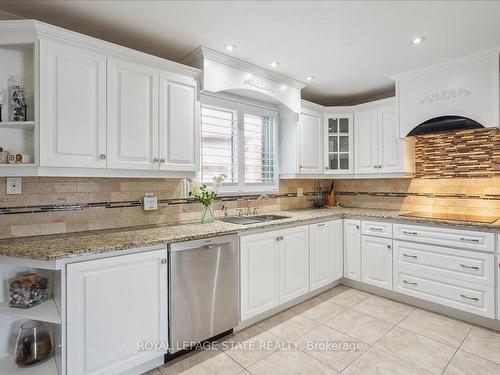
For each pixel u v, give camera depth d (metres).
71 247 1.63
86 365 1.61
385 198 3.66
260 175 3.33
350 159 3.62
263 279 2.52
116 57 1.98
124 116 2.01
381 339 2.26
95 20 1.99
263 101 3.29
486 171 2.83
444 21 2.02
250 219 3.06
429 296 2.70
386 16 1.96
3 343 1.85
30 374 1.67
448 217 2.78
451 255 2.57
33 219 1.96
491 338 2.25
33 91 1.84
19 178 1.91
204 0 1.77
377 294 3.14
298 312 2.73
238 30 2.13
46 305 1.75
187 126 2.35
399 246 2.90
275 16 1.95
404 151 3.16
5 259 1.62
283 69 2.85
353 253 3.30
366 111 3.49
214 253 2.16
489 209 2.81
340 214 3.33
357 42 2.32
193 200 2.75
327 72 2.94
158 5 1.82
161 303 1.90
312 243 3.00
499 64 2.41
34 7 1.83
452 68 2.67
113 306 1.70
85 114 1.85
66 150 1.78
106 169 1.96
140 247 1.81
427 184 3.27
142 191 2.45
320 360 2.00
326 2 1.80
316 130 3.54
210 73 2.45
